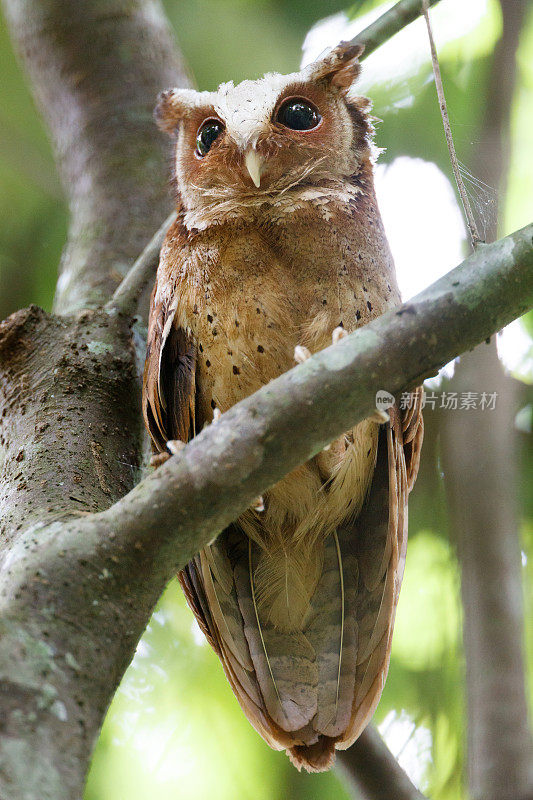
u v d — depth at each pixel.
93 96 11.37
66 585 4.75
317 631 7.11
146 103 11.26
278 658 7.07
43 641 4.52
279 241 7.37
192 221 7.78
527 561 10.36
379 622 6.89
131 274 8.56
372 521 7.28
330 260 7.32
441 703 9.65
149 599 4.88
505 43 10.13
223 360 7.26
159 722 9.76
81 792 4.15
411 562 10.61
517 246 4.95
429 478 10.71
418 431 8.18
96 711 4.48
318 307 7.23
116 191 10.44
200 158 8.25
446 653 9.92
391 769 7.25
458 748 9.27
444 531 10.68
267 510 7.30
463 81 11.40
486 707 7.73
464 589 8.46
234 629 7.20
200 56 13.12
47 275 12.73
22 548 5.23
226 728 9.81
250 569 7.48
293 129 8.06
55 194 13.27
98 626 4.69
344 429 4.84
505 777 7.34
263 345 7.19
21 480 6.50
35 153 13.52
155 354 7.49
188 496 4.73
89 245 9.95
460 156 9.76
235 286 7.28
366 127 8.48
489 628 8.09
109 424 7.37
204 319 7.32
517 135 11.59
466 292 4.89
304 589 7.24
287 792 9.58
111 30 11.73
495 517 8.64
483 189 8.70
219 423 4.82
